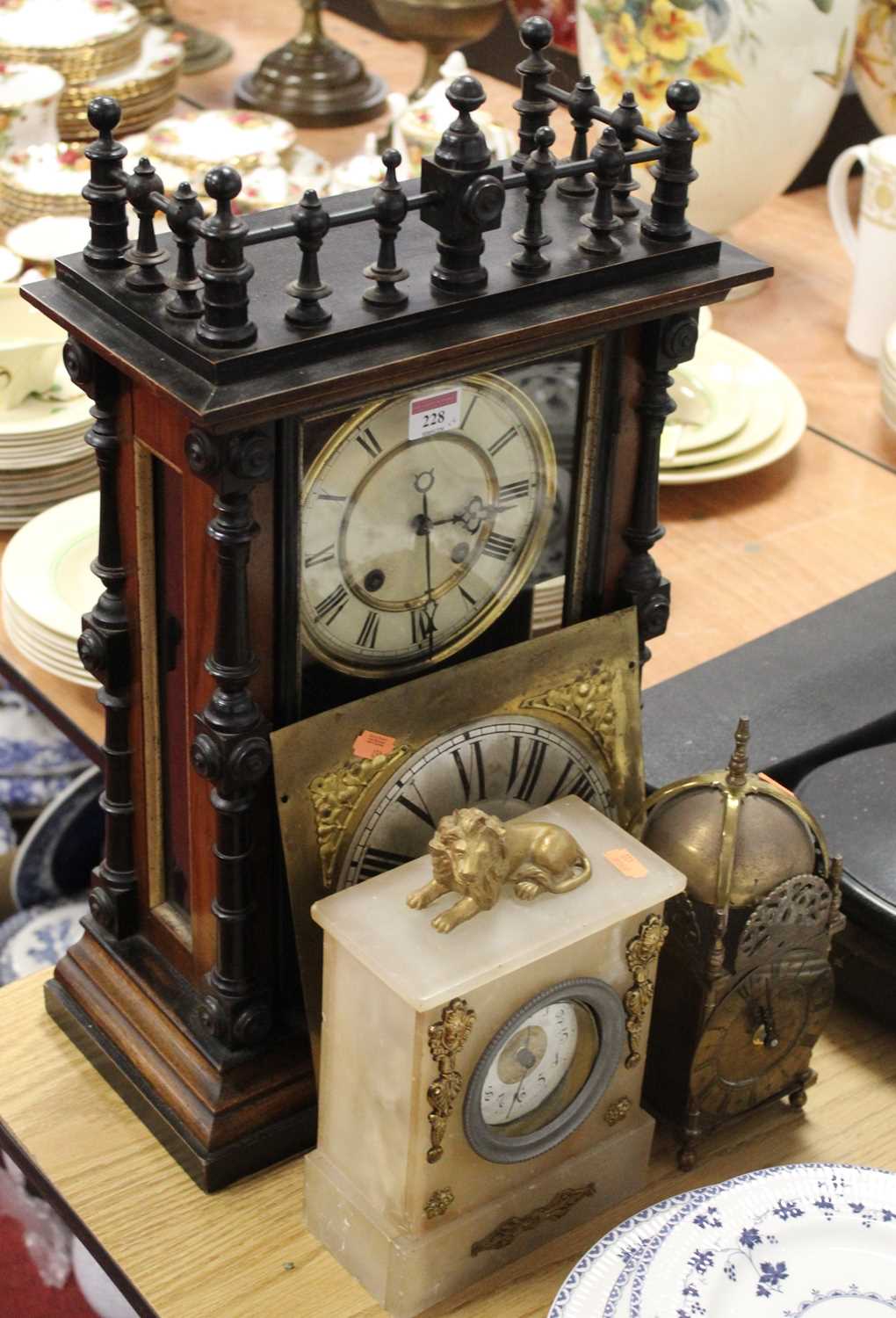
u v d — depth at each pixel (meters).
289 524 0.98
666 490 1.77
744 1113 1.16
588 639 1.14
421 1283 1.04
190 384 0.90
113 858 1.17
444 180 0.94
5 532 1.69
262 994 1.11
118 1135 1.16
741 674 1.42
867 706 1.38
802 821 1.08
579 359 1.06
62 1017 1.23
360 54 2.67
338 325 0.94
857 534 1.72
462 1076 0.99
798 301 2.14
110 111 0.96
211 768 1.02
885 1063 1.23
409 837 1.10
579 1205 1.10
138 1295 1.06
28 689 1.55
